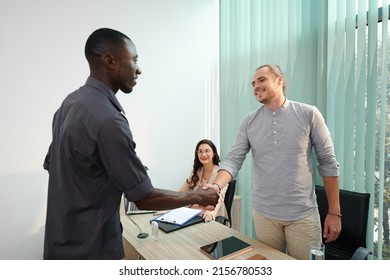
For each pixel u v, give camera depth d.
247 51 2.46
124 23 2.52
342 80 1.75
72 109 0.90
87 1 2.36
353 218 1.53
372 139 1.61
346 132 1.72
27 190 2.21
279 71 1.41
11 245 2.18
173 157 2.81
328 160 1.37
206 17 2.91
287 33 2.09
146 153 2.68
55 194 0.95
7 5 2.10
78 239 0.91
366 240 1.57
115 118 0.87
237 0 2.54
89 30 2.38
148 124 2.68
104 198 0.93
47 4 2.22
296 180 1.35
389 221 1.58
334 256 1.56
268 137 1.41
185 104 2.84
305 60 1.96
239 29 2.54
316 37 1.92
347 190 1.66
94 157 0.87
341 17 1.74
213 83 2.96
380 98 1.57
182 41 2.79
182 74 2.81
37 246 2.26
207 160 2.27
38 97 2.22
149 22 2.63
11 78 2.13
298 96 2.01
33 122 2.21
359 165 1.67
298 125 1.35
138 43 2.59
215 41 2.96
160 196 0.99
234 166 1.56
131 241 1.42
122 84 1.02
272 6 2.20
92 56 0.95
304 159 1.36
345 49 1.73
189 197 1.09
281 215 1.38
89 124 0.85
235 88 2.62
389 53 1.54
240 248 1.27
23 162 2.20
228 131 2.73
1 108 2.11
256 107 2.38
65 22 2.29
